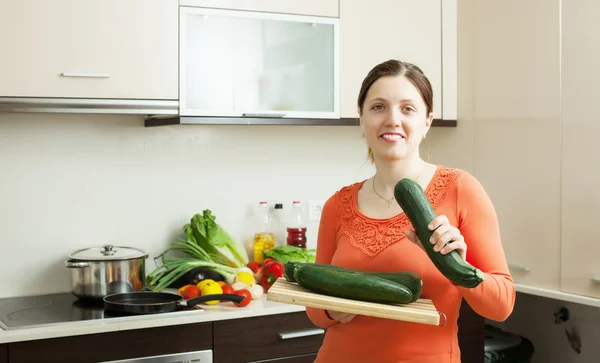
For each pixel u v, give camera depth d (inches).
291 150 129.1
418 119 60.6
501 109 115.8
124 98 101.7
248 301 103.7
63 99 98.2
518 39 111.7
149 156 117.9
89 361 91.5
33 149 110.2
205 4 106.6
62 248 112.5
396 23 121.3
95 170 114.2
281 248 118.3
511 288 56.8
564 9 103.2
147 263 118.3
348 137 134.2
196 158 121.4
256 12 110.3
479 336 116.9
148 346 94.7
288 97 113.6
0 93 95.0
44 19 96.8
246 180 125.3
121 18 101.0
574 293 102.3
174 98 104.8
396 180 62.7
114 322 92.8
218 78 108.1
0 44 94.7
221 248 116.6
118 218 116.0
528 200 110.5
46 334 88.7
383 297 53.7
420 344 58.7
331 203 67.5
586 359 119.3
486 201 59.9
